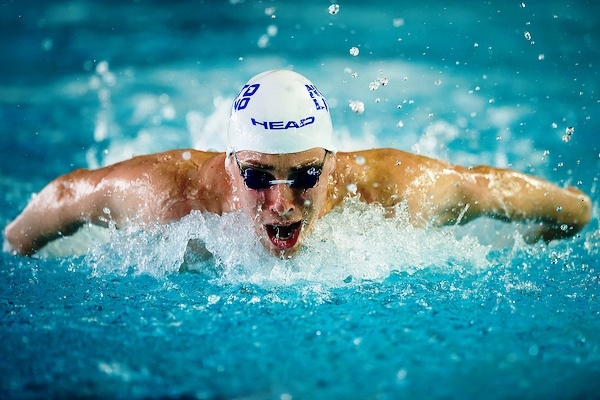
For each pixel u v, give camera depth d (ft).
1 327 26.86
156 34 79.36
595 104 60.13
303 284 30.78
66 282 31.78
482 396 21.57
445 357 24.12
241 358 24.17
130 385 22.41
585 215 35.45
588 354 24.29
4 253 36.29
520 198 33.73
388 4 86.89
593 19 78.38
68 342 25.55
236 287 30.60
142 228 32.53
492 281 31.24
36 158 52.19
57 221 34.35
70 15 85.92
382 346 24.93
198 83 65.46
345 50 72.59
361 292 29.91
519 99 61.21
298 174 27.94
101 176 33.78
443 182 32.71
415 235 32.40
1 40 77.97
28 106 62.49
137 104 61.52
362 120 55.83
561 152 50.96
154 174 32.58
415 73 66.64
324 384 22.29
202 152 34.09
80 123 58.59
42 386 22.45
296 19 82.89
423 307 28.37
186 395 21.74
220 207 31.60
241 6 88.28
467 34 75.87
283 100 28.12
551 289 30.45
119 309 28.55
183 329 26.55
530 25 77.20
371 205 31.73
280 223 28.32
